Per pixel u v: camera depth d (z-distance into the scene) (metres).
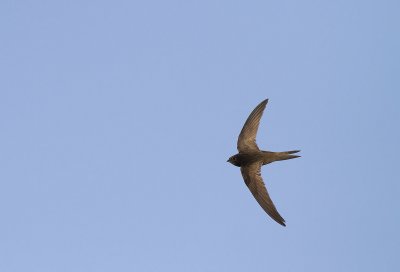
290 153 18.38
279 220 17.53
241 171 18.47
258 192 18.06
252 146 18.94
